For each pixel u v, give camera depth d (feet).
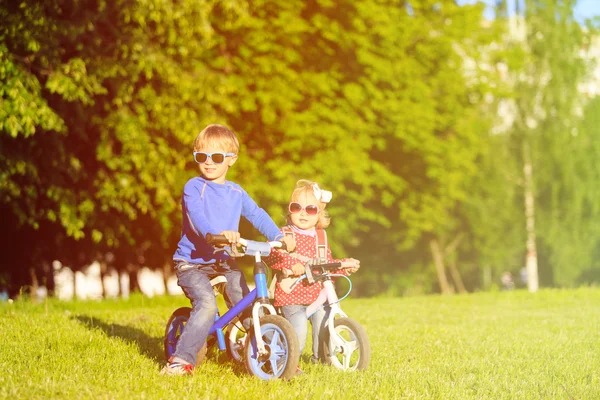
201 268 17.58
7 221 56.18
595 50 106.93
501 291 53.31
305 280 17.97
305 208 18.33
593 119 105.70
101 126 50.34
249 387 15.30
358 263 17.92
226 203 17.69
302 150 69.21
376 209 81.20
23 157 47.11
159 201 53.06
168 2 45.27
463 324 30.73
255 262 16.84
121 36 46.37
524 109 105.50
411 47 78.33
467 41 82.58
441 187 81.20
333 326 17.89
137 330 25.14
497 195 104.88
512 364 19.90
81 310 37.45
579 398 15.62
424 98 75.20
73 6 42.55
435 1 79.71
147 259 73.46
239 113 63.10
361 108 71.61
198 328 16.83
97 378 16.20
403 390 15.84
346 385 15.81
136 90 52.21
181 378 16.19
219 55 62.34
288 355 16.17
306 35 69.51
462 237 109.91
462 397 15.40
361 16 71.46
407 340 24.80
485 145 92.79
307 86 67.97
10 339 21.77
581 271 109.40
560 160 105.40
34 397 14.24
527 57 96.07
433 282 111.14
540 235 107.65
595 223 107.14
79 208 52.54
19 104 39.55
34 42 39.42
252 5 62.90
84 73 42.96
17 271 60.70
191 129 51.39
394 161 80.38
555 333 27.66
